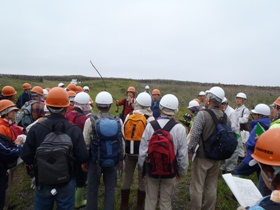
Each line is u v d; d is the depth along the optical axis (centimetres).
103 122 364
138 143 414
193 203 402
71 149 294
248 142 421
